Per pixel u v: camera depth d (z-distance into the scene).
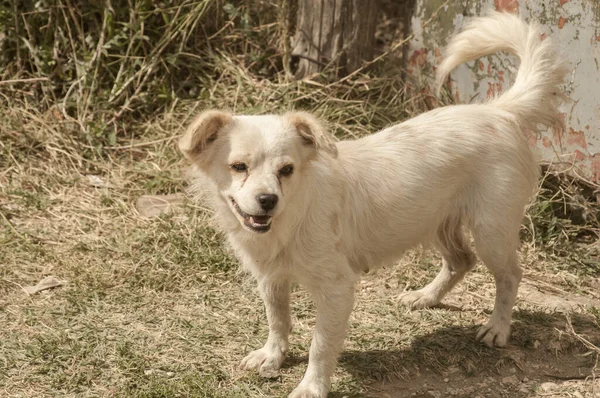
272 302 2.24
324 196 2.18
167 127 2.94
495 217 2.29
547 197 2.69
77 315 2.37
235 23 3.13
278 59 3.09
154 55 3.01
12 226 2.61
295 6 3.15
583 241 2.65
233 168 2.13
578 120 2.61
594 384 2.23
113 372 2.22
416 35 2.96
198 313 2.39
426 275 2.53
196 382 2.20
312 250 2.17
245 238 2.18
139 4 2.98
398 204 2.25
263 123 2.15
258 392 2.20
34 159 2.85
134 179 2.81
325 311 2.18
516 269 2.33
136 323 2.36
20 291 2.44
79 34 2.99
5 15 2.99
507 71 2.71
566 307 2.43
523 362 2.28
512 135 2.31
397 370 2.25
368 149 2.27
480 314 2.41
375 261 2.29
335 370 2.25
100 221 2.66
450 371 2.26
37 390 2.19
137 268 2.51
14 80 2.95
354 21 2.99
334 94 2.97
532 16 2.66
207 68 3.08
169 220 2.64
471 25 2.39
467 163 2.29
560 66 2.36
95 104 2.95
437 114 2.32
